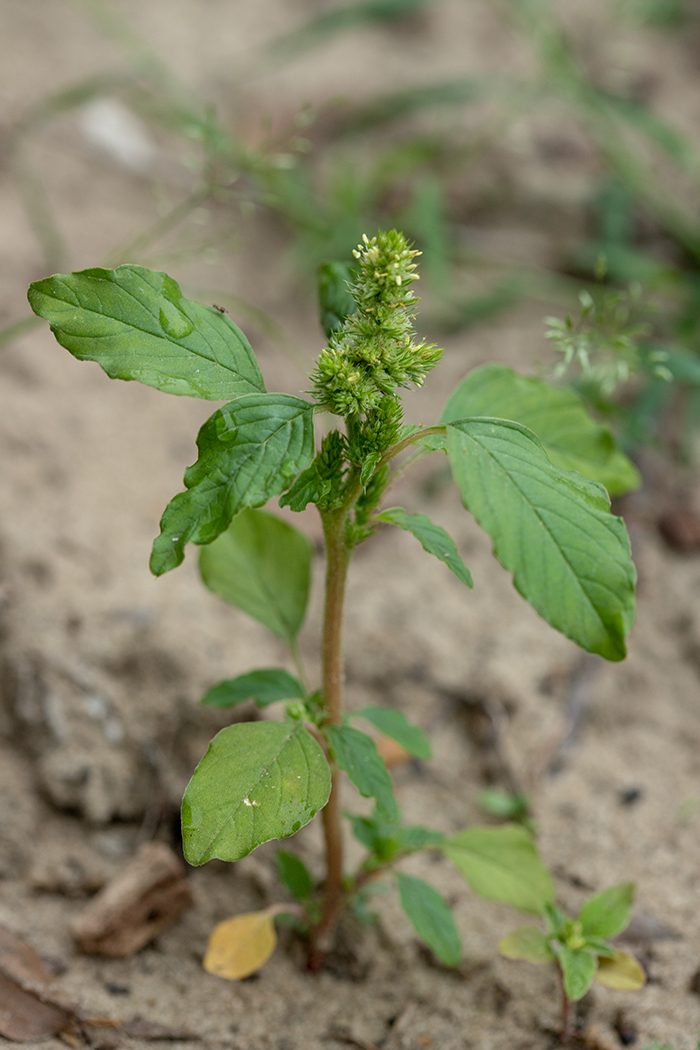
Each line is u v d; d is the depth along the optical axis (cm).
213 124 82
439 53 143
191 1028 65
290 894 69
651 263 101
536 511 57
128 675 75
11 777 72
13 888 69
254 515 66
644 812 72
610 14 147
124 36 134
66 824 72
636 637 78
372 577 81
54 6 140
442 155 119
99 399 92
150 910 68
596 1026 66
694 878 70
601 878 70
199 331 58
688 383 95
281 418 57
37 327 96
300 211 102
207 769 58
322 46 143
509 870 65
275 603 66
